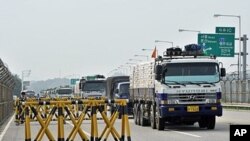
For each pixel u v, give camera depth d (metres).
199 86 40.38
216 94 40.56
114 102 26.78
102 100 26.69
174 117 41.44
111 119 27.41
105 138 27.44
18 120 54.25
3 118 56.75
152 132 40.31
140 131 41.53
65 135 38.41
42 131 26.14
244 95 94.62
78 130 27.12
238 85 97.06
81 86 92.62
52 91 141.12
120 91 67.19
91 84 92.06
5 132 43.25
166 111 40.12
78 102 26.27
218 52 95.25
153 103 43.16
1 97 52.06
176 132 40.06
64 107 26.73
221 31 95.19
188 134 37.78
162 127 42.00
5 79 56.59
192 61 40.47
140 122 49.31
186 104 40.19
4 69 47.97
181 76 40.41
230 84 100.62
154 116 43.41
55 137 36.38
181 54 41.78
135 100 51.81
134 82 52.84
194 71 40.47
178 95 40.25
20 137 37.78
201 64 40.56
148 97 45.44
